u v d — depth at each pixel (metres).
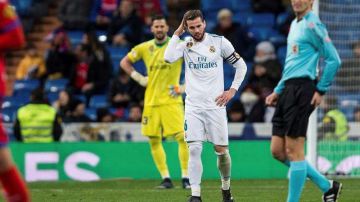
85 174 39.62
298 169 21.94
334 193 23.38
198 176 24.66
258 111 43.88
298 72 21.97
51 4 60.66
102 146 39.81
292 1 22.27
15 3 59.69
